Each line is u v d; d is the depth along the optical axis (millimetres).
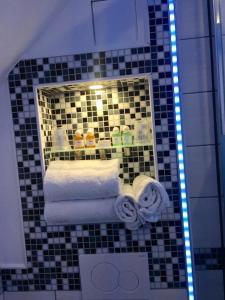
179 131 1073
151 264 1176
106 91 1340
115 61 1145
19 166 1216
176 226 1151
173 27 1057
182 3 995
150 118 1250
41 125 1223
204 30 967
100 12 1143
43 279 1233
